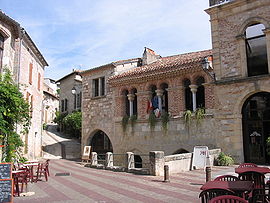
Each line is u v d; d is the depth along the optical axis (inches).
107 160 619.2
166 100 740.0
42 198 320.8
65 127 1325.0
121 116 799.1
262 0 575.5
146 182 411.8
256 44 597.6
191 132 645.3
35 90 806.5
